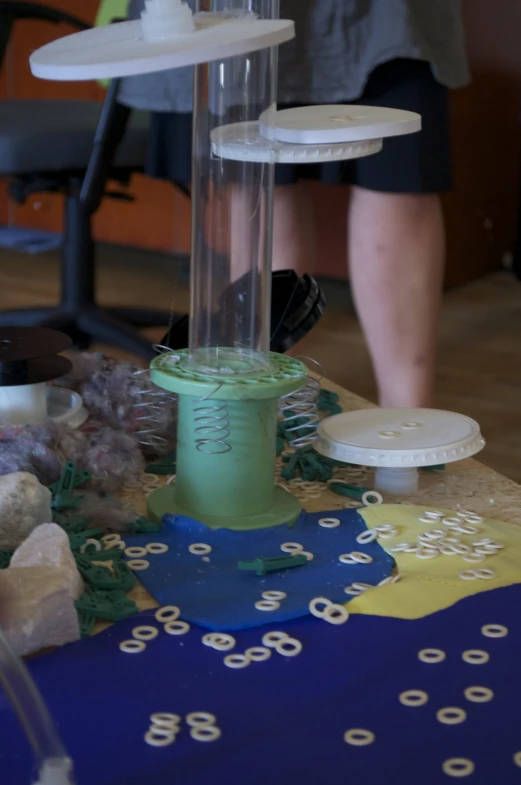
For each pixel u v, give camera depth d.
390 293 1.16
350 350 2.34
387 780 0.44
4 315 1.95
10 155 1.59
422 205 1.14
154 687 0.50
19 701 0.39
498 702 0.49
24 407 0.78
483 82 2.84
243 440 0.68
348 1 1.09
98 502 0.70
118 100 1.43
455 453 0.72
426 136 1.13
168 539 0.67
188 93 1.27
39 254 3.28
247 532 0.67
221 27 0.59
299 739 0.46
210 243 0.70
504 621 0.56
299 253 1.27
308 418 0.87
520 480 1.66
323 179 1.17
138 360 1.95
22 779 0.44
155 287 2.88
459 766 0.44
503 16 2.86
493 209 3.04
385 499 0.75
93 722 0.48
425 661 0.52
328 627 0.56
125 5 1.90
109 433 0.78
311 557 0.64
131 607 0.57
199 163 0.69
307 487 0.77
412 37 1.08
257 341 0.71
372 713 0.48
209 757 0.45
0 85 3.45
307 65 1.13
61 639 0.54
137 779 0.44
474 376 2.20
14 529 0.64
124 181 1.80
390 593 0.59
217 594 0.59
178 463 0.70
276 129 0.69
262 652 0.53
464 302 2.79
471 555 0.64
